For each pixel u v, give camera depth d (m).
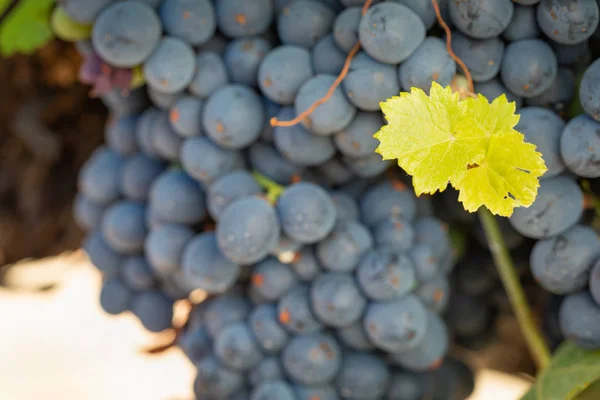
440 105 0.30
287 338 0.36
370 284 0.35
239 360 0.36
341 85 0.34
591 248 0.33
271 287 0.36
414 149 0.30
